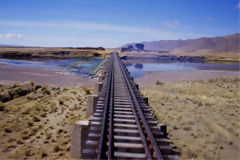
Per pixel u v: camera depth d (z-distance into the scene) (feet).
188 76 166.30
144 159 16.97
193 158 30.04
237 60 483.10
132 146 18.97
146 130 22.62
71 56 345.92
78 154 27.96
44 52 341.41
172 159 17.13
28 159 28.19
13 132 37.47
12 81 104.83
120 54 430.20
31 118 45.37
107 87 44.86
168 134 39.06
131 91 41.14
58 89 79.51
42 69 158.71
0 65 164.96
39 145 32.76
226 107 63.21
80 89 82.89
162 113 53.36
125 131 22.36
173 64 313.53
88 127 27.99
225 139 37.52
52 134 37.27
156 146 17.92
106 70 82.23
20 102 59.26
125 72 78.89
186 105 63.62
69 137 35.86
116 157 16.92
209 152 32.19
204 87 110.01
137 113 29.86
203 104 66.13
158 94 81.51
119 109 30.71
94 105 40.16
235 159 30.07
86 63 237.25
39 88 79.51
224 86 113.50
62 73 145.69
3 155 29.12
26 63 199.21
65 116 47.42
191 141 36.35
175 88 106.63
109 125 22.85
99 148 16.62
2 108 50.70
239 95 88.38
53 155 29.53
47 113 49.73
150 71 194.59
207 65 313.94
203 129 42.24
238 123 46.29
